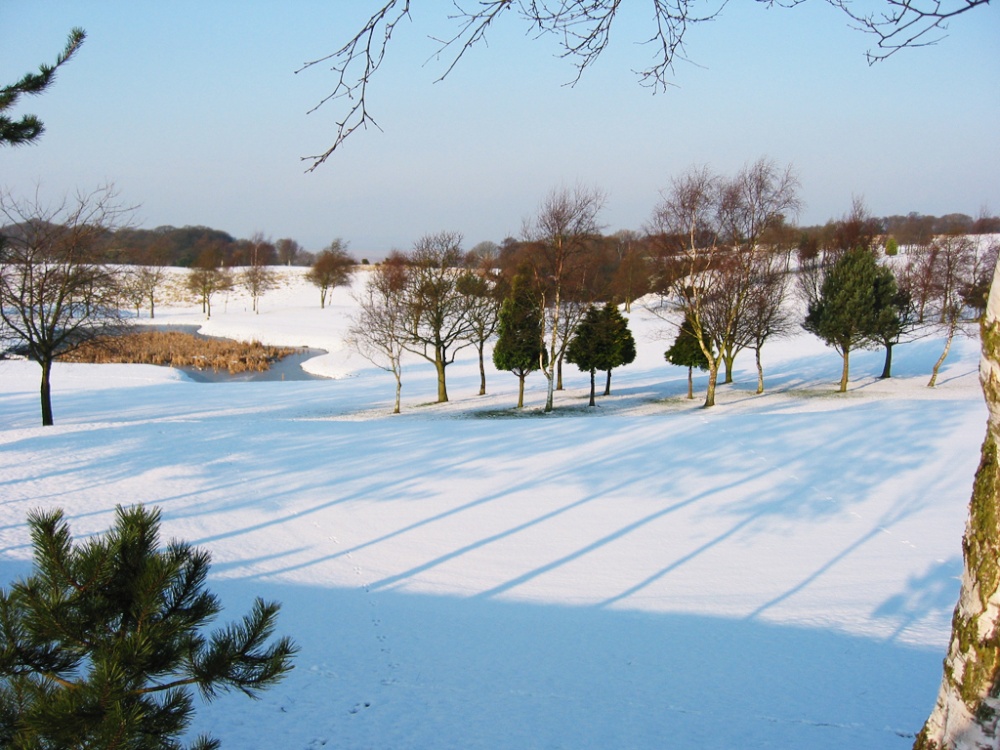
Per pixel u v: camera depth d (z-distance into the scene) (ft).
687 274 110.22
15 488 49.55
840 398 104.27
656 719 22.99
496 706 23.81
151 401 115.14
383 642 29.50
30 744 10.85
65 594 12.28
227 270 352.08
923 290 142.41
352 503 49.85
